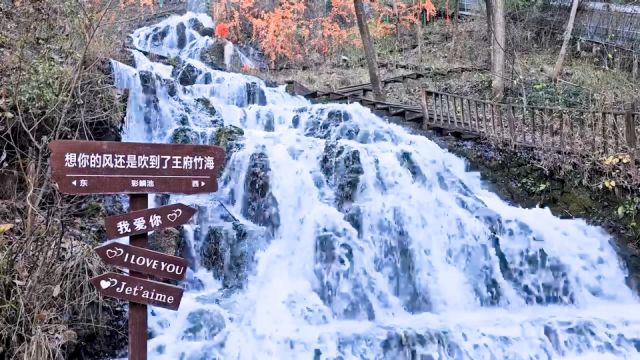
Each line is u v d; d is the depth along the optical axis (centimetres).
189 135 1065
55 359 552
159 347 666
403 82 1620
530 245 930
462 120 1166
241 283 805
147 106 1127
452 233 919
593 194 1002
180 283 785
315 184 959
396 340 697
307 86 1565
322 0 2067
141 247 439
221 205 908
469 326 749
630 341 748
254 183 937
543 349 729
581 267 923
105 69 1048
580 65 1636
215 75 1425
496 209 987
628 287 926
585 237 966
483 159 1116
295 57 1867
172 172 446
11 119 716
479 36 1927
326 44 1902
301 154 1010
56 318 597
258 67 1827
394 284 855
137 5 2017
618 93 1375
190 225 848
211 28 1955
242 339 694
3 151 707
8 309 564
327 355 673
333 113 1200
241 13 2003
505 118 1188
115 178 433
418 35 1945
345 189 945
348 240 852
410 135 1142
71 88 641
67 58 805
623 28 1667
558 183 1034
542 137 1058
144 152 440
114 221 430
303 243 867
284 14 1894
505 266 905
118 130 957
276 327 733
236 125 1204
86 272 627
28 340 554
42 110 735
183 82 1396
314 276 836
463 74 1697
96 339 651
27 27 720
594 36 1744
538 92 1488
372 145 1040
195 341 691
